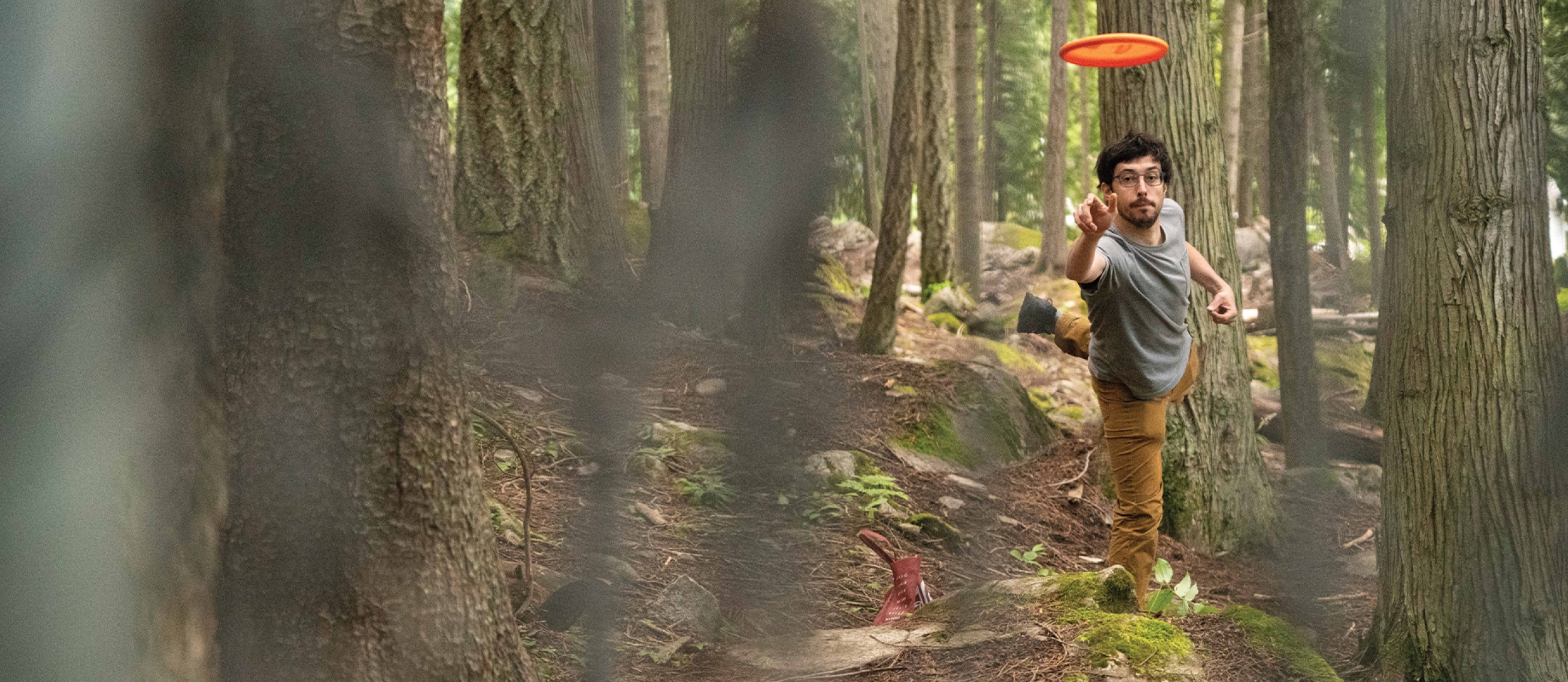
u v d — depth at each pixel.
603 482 4.29
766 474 4.66
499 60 6.62
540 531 3.81
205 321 0.97
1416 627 3.50
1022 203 16.77
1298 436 6.47
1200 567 5.25
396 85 2.09
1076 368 9.71
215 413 0.99
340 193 2.03
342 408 2.05
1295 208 6.32
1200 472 5.59
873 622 3.59
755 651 3.10
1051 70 13.80
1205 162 5.58
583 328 5.61
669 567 3.73
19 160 0.77
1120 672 2.82
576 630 3.14
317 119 2.00
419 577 2.12
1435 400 3.46
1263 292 12.27
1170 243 3.54
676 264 6.03
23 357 0.78
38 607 0.79
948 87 10.11
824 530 4.43
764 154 5.23
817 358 6.16
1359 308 9.96
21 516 0.78
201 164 0.93
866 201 11.38
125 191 0.84
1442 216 3.44
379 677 2.05
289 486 2.02
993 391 6.69
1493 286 3.38
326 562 2.03
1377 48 6.45
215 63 0.94
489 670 2.24
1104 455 6.17
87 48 0.80
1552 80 7.22
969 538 4.88
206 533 0.98
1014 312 11.06
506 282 5.84
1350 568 5.18
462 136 6.69
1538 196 3.42
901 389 6.24
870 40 12.35
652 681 2.88
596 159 6.80
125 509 0.86
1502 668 3.33
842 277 8.46
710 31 5.27
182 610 0.93
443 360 2.20
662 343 5.73
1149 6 5.49
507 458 4.35
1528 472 3.34
